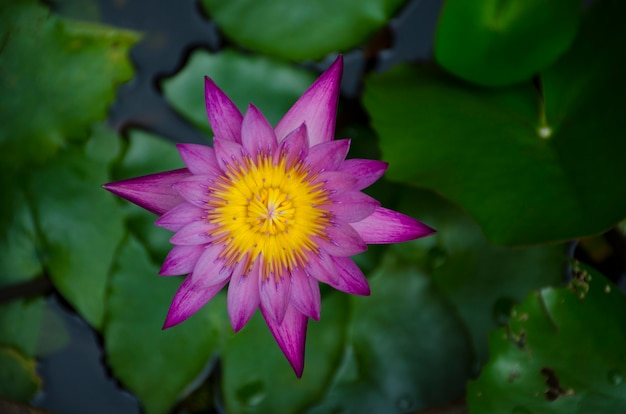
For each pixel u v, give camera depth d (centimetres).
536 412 71
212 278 67
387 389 75
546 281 74
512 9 73
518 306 73
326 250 67
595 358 72
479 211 72
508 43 73
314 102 67
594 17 74
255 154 66
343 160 66
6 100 76
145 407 75
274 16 76
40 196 76
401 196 75
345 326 75
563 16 72
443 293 75
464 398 74
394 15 76
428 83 76
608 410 71
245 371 75
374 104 75
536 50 73
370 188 75
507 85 75
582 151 72
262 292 67
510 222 71
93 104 76
